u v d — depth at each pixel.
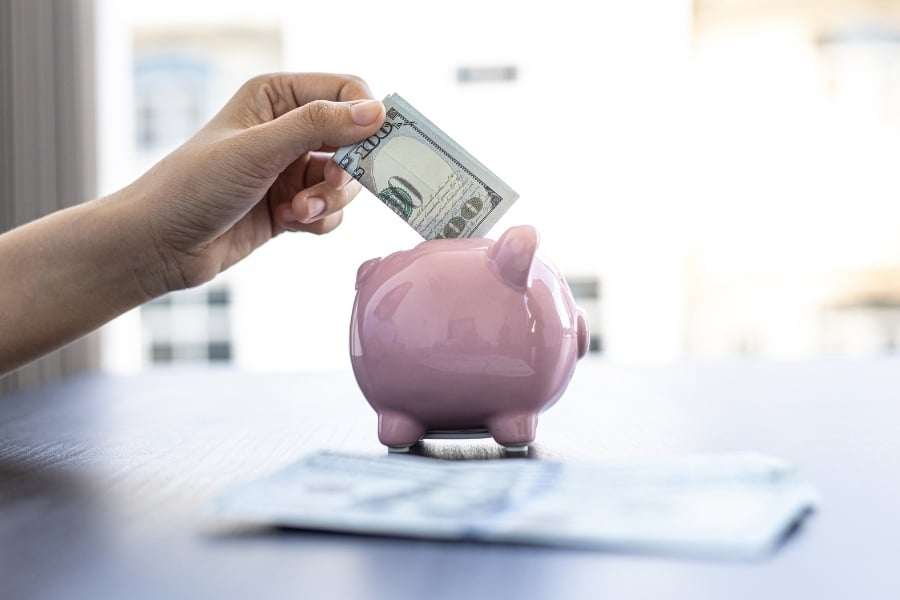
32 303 0.92
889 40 3.31
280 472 0.54
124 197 0.92
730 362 1.56
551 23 3.37
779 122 3.35
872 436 0.78
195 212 0.91
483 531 0.43
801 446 0.74
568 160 3.39
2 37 2.96
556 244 3.41
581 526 0.43
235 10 3.49
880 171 3.34
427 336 0.69
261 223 1.12
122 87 3.32
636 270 3.41
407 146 0.77
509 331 0.69
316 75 0.99
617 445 0.75
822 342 3.40
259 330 3.57
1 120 2.97
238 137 0.86
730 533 0.42
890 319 3.37
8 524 0.51
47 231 0.92
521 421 0.72
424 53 3.41
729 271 3.40
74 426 0.93
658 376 1.35
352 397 1.15
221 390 1.26
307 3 3.44
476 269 0.70
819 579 0.39
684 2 3.31
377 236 3.49
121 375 1.53
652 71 3.35
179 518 0.51
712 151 3.37
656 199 3.38
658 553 0.43
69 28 2.99
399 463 0.56
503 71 3.39
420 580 0.39
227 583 0.39
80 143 2.99
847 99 3.33
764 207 3.37
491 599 0.36
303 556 0.43
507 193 0.77
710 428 0.84
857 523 0.48
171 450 0.76
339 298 3.52
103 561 0.43
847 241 3.36
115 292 0.96
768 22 3.33
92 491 0.59
